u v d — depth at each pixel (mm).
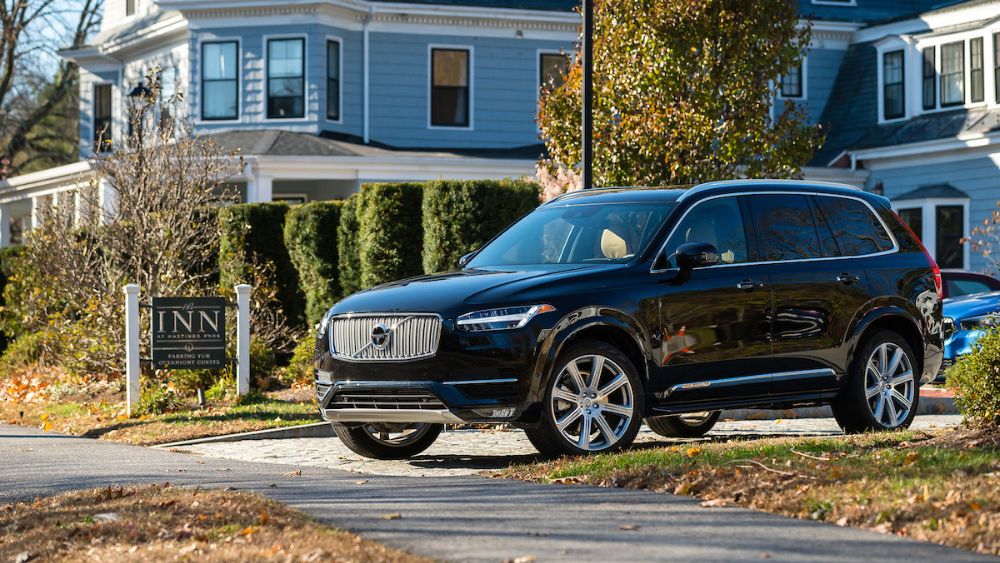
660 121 30859
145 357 29812
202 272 35625
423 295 16609
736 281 17750
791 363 18219
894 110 55438
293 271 35281
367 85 53188
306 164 48125
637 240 17594
